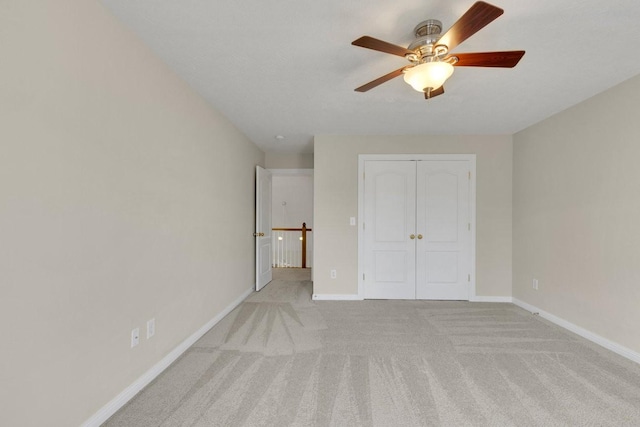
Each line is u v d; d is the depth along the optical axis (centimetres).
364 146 402
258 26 175
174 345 230
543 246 331
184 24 173
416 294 399
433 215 398
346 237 402
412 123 351
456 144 396
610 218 251
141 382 190
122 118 173
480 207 394
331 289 400
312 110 310
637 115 230
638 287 228
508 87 254
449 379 203
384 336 277
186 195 247
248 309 356
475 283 394
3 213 113
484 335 279
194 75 235
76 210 143
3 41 112
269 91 264
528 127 359
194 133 261
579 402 178
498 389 191
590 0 153
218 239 313
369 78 239
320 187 402
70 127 140
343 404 176
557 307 310
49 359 130
